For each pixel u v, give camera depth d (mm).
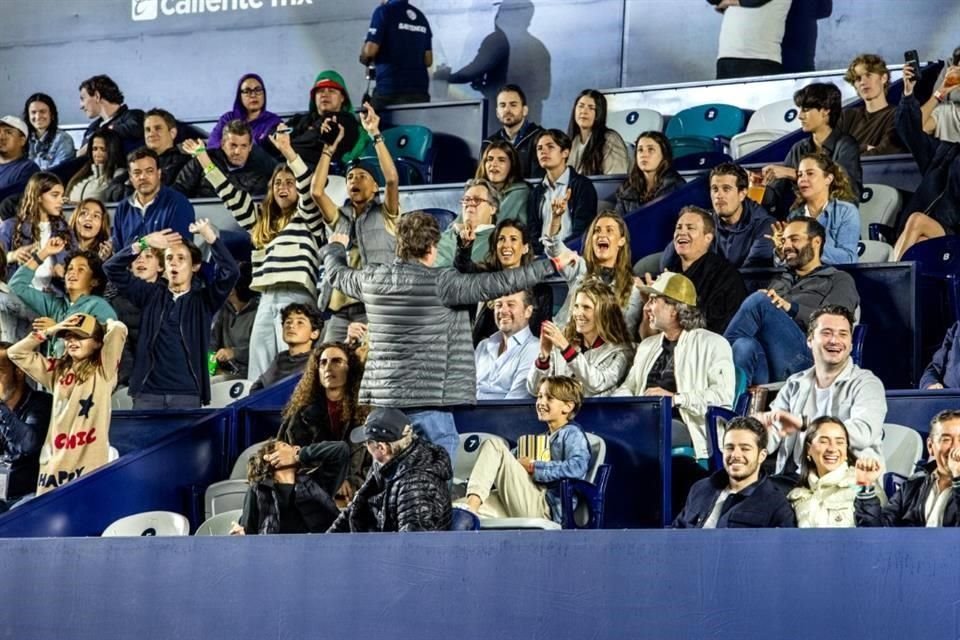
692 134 30422
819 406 19703
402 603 17047
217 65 35844
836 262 23641
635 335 23000
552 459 19750
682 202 26094
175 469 22719
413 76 32312
